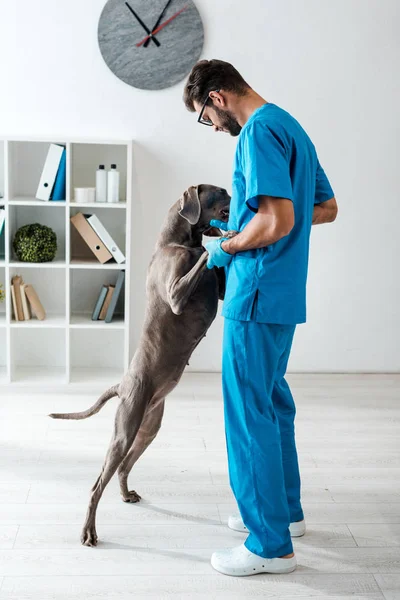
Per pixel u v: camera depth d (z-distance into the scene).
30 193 4.11
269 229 2.05
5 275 4.15
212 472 3.01
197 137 4.08
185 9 3.91
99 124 4.04
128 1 3.88
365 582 2.27
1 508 2.66
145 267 4.22
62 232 4.19
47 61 3.95
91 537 2.44
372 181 4.19
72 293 4.26
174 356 2.43
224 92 2.22
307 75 4.04
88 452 3.17
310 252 4.25
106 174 3.99
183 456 3.15
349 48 4.02
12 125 4.01
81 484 2.87
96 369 4.30
